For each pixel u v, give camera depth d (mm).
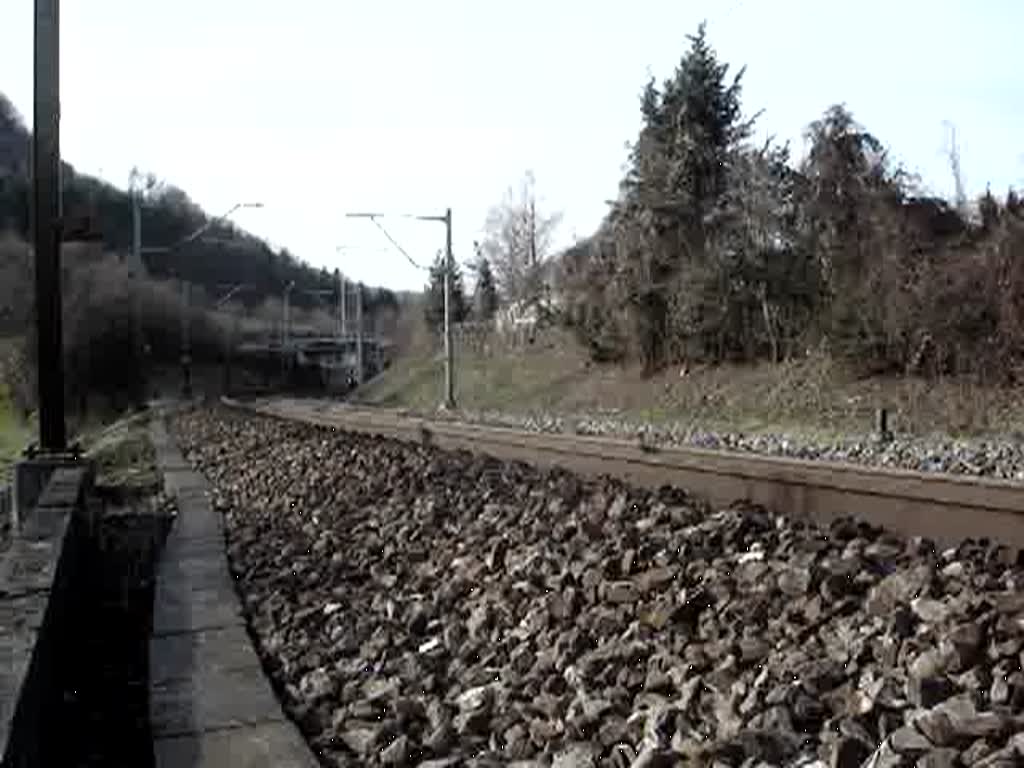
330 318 140500
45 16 14398
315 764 4898
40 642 5594
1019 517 6207
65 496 11328
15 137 109812
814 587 5539
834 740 3941
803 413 34219
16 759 4137
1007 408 28562
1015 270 30828
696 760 4055
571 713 4918
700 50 47531
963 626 4457
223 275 123875
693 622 5703
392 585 8273
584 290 52812
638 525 7777
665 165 47469
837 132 37875
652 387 45531
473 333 76438
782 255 40438
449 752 4988
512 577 7258
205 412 45000
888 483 7254
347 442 18969
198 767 4895
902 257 34344
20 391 64438
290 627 7535
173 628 7508
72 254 77000
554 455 12359
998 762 3447
